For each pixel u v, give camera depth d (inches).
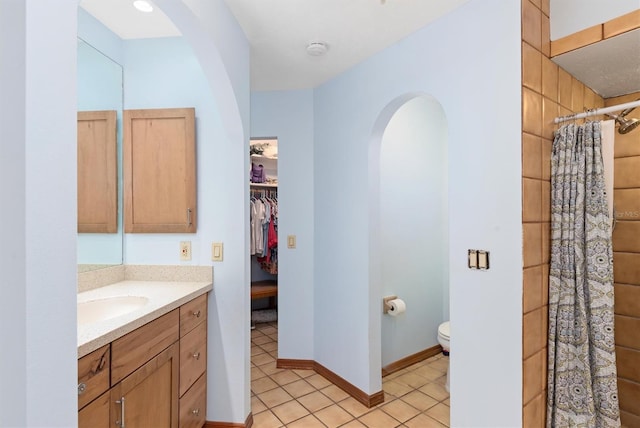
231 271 75.9
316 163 108.0
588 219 59.4
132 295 64.7
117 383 45.5
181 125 76.2
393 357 105.7
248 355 78.4
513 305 56.3
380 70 82.3
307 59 86.8
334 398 90.0
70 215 27.6
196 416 70.1
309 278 109.3
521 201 55.6
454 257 64.9
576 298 59.8
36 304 24.8
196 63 77.8
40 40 25.0
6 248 24.3
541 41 60.0
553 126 63.2
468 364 62.4
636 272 75.3
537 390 58.4
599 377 58.7
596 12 60.1
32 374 24.5
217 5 59.9
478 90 61.1
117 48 77.2
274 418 80.9
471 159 62.2
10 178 24.2
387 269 104.5
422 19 68.4
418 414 82.1
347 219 93.7
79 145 68.2
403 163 108.8
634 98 77.4
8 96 24.1
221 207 76.4
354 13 66.4
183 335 64.5
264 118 111.3
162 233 77.8
